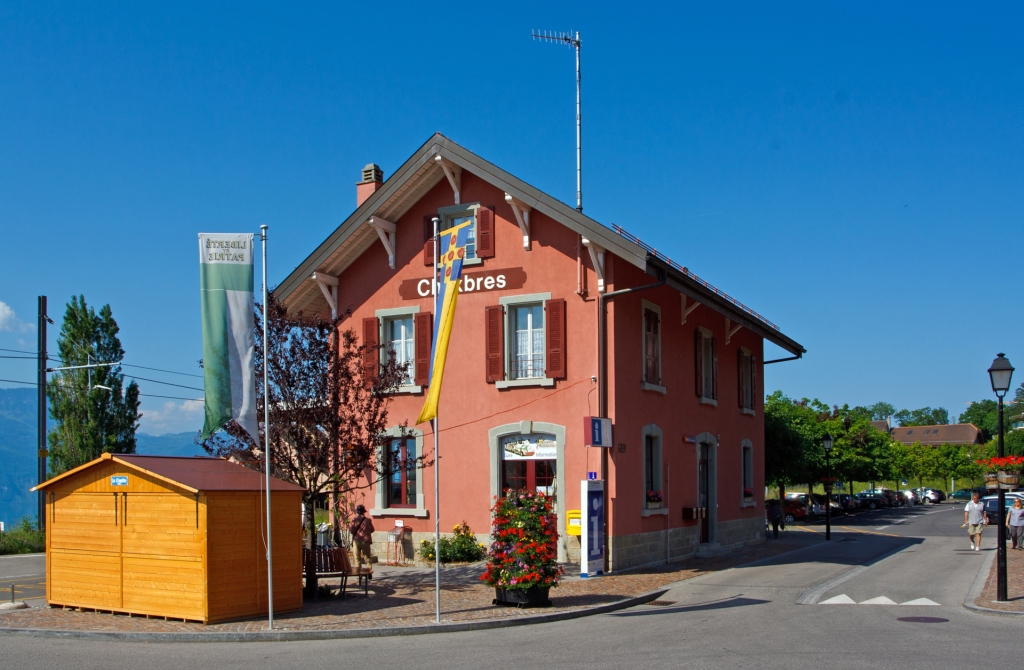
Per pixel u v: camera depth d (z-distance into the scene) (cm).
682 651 1058
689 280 2047
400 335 2211
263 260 1325
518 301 2023
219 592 1278
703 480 2473
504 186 1984
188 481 1293
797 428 4544
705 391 2502
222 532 1290
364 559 1712
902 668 939
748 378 2877
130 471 1350
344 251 2217
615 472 1895
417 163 2081
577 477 1922
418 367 2127
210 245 1310
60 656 1066
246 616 1309
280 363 1616
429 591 1611
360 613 1368
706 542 2452
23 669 982
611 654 1046
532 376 2020
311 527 1608
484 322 2058
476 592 1594
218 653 1088
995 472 1509
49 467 3359
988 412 15112
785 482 4391
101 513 1384
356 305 2238
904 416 18612
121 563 1354
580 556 1903
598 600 1507
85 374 3406
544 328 1992
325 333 1677
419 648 1114
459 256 1435
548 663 992
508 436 2023
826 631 1210
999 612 1371
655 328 2153
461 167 2088
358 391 1678
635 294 2052
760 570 2022
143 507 1334
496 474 2009
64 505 1434
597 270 1923
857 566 2120
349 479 1669
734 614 1394
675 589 1700
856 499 6078
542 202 1947
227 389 1284
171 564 1299
